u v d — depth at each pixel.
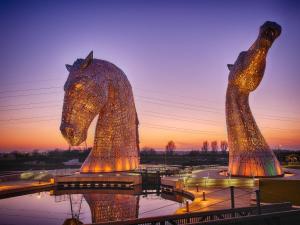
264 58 25.55
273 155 26.80
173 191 26.28
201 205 16.86
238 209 9.56
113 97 32.84
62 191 28.50
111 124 32.81
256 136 26.78
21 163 60.03
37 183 29.59
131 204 21.69
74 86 27.97
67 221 17.02
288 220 6.64
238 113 27.33
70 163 57.03
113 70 32.53
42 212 19.36
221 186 24.67
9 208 20.61
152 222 8.25
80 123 27.80
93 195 26.00
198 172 32.12
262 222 6.44
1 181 31.12
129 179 29.72
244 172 26.14
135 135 34.97
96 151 32.72
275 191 16.67
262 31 24.17
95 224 7.83
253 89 26.97
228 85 28.41
